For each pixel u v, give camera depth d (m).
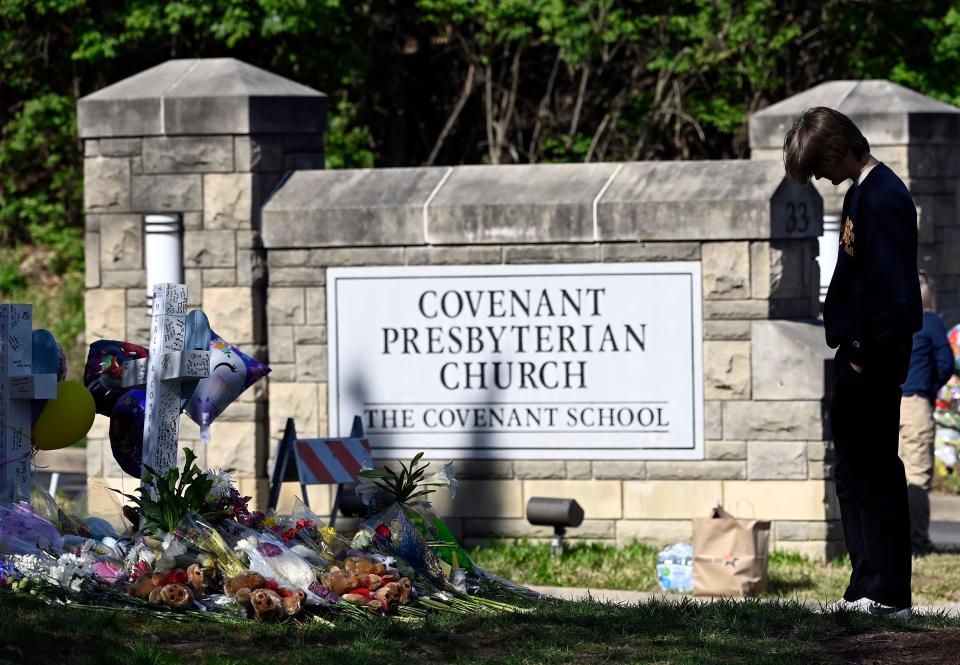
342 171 21.91
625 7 39.53
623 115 41.38
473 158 44.28
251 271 21.56
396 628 12.12
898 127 29.02
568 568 19.42
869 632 12.16
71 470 30.67
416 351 21.16
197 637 11.70
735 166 20.72
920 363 21.39
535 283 20.80
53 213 43.84
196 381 14.69
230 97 21.48
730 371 20.34
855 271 12.34
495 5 38.59
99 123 21.97
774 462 20.22
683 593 17.89
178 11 38.22
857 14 39.22
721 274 20.31
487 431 20.95
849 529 12.90
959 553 21.20
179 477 14.08
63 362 14.80
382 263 21.23
